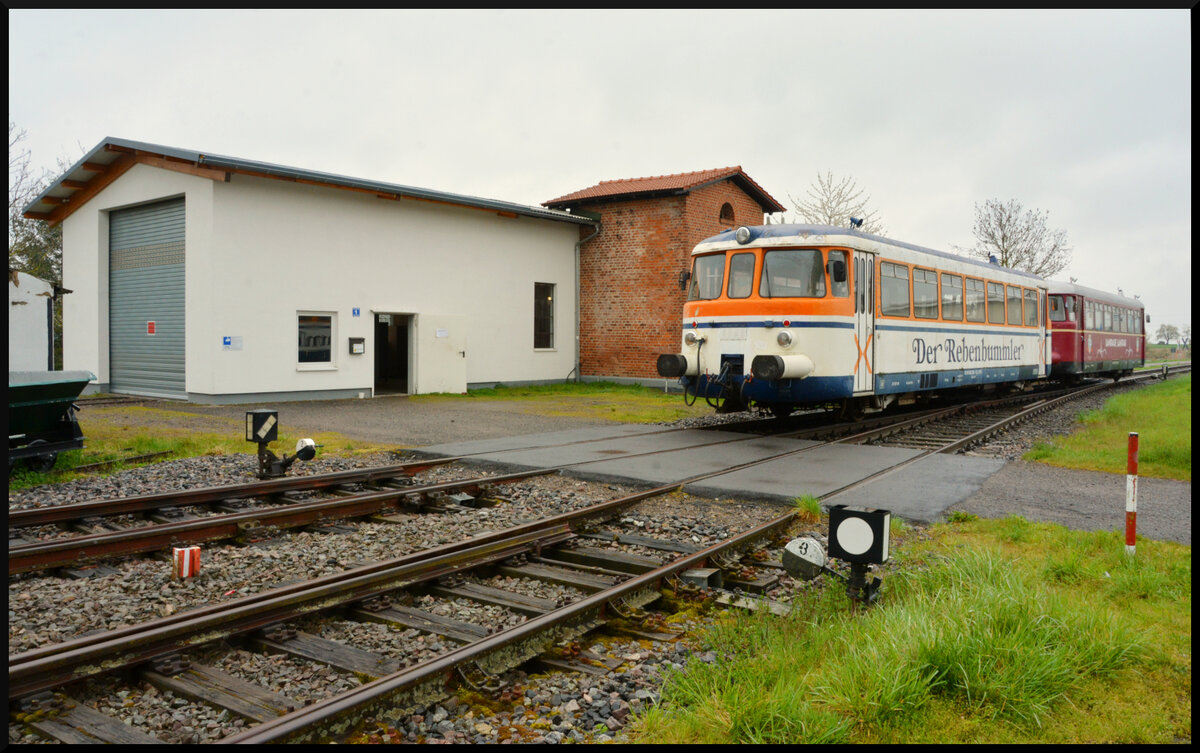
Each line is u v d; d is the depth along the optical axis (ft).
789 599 18.40
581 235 89.40
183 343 62.95
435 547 21.71
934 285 54.90
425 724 12.11
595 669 14.39
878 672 12.18
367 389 68.74
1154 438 42.98
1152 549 21.11
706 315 46.62
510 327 81.51
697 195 83.10
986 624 13.87
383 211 69.46
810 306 43.57
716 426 50.49
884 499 27.99
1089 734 11.35
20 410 31.07
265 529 23.66
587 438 44.32
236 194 59.82
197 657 14.49
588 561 21.91
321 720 11.16
